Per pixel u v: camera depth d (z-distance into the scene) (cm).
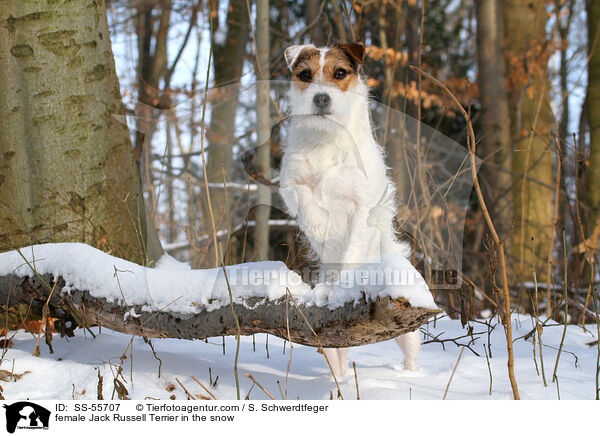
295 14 1062
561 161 404
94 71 349
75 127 342
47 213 338
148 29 1122
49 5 334
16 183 336
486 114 764
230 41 924
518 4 788
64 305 278
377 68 773
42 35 334
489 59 771
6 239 336
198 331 237
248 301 226
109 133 355
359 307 203
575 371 262
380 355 313
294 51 296
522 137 703
